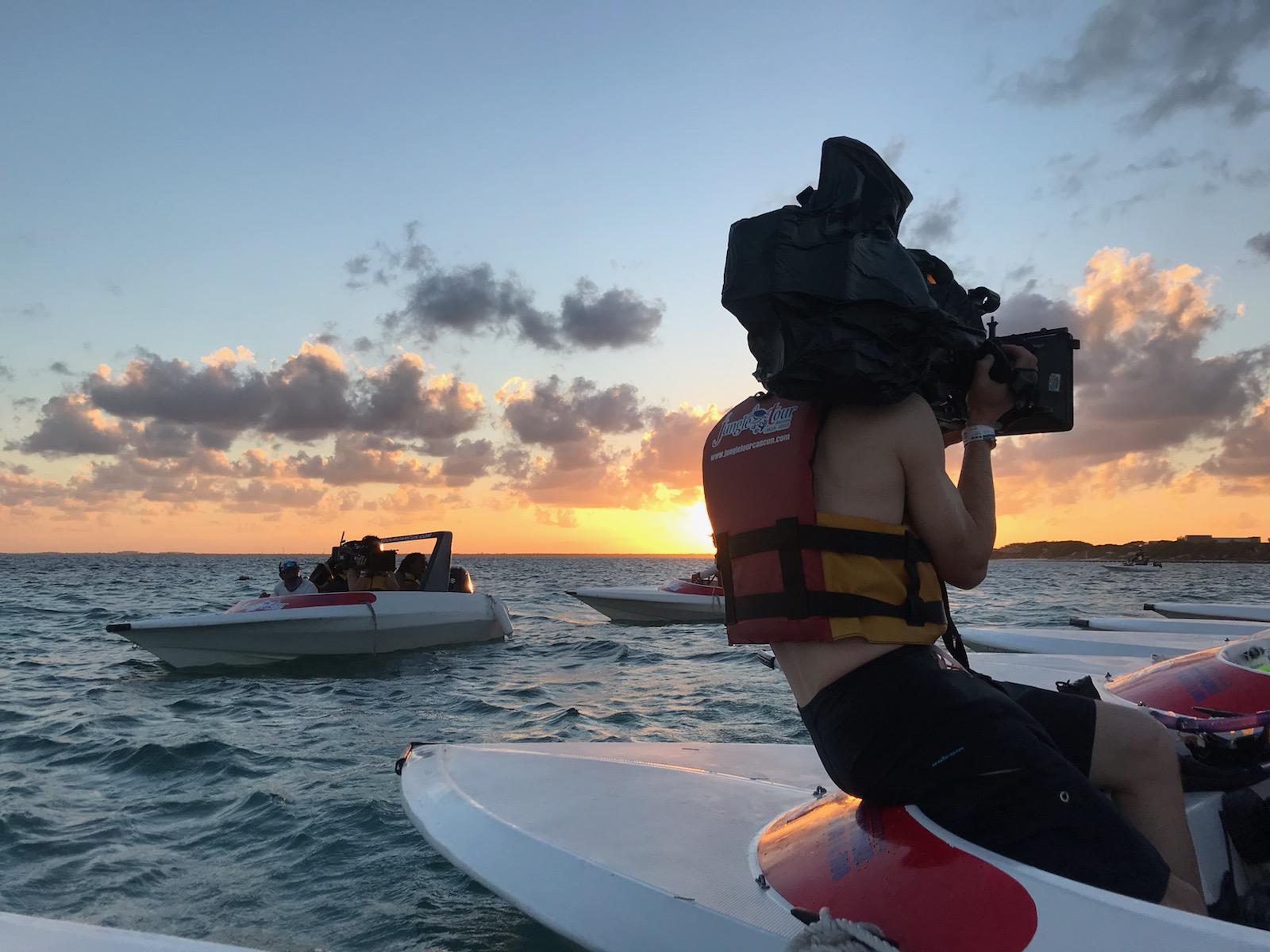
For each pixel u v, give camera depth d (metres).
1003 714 1.60
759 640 1.73
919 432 1.67
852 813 1.91
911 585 1.67
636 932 2.04
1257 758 2.31
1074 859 1.51
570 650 12.37
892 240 1.63
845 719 1.68
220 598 27.25
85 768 5.83
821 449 1.71
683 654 11.80
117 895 3.63
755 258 1.62
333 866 3.90
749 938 1.84
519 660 11.36
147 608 21.70
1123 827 1.54
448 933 3.17
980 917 1.50
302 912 3.40
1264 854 2.18
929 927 1.54
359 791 5.10
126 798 5.09
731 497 1.80
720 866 2.20
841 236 1.58
